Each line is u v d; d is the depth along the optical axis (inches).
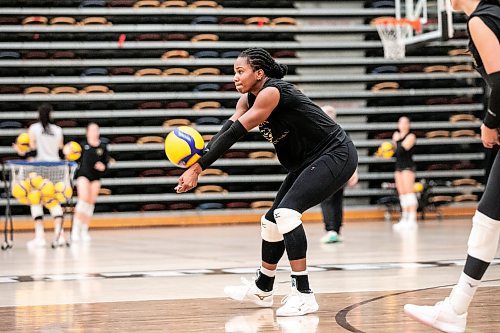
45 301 285.6
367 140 846.5
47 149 549.0
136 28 828.6
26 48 808.3
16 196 538.6
